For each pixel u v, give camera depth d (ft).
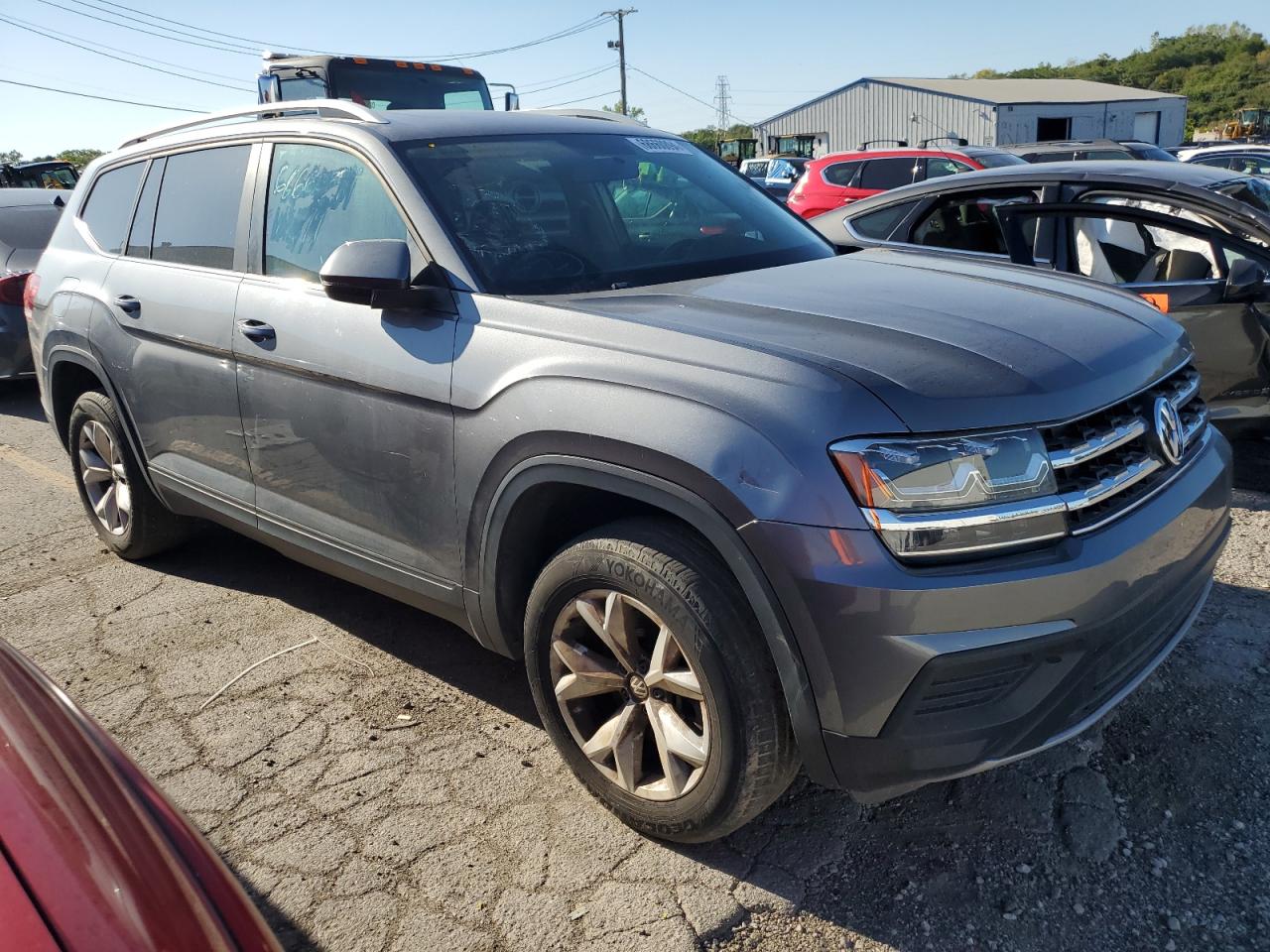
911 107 156.97
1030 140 144.66
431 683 11.44
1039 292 9.61
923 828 8.65
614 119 13.19
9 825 4.29
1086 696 7.43
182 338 12.13
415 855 8.61
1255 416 15.43
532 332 8.74
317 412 10.44
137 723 10.86
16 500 18.86
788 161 94.73
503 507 8.74
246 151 12.12
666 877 8.22
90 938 3.82
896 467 6.89
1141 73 402.31
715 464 7.22
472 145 11.00
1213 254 15.62
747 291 9.42
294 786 9.63
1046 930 7.50
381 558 10.28
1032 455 7.18
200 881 4.54
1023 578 6.91
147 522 14.48
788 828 8.75
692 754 7.97
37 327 15.30
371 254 9.18
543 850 8.61
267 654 12.27
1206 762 9.22
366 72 37.40
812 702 7.18
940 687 6.93
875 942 7.48
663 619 7.77
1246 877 7.89
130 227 13.91
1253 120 133.28
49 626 13.28
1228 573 12.91
